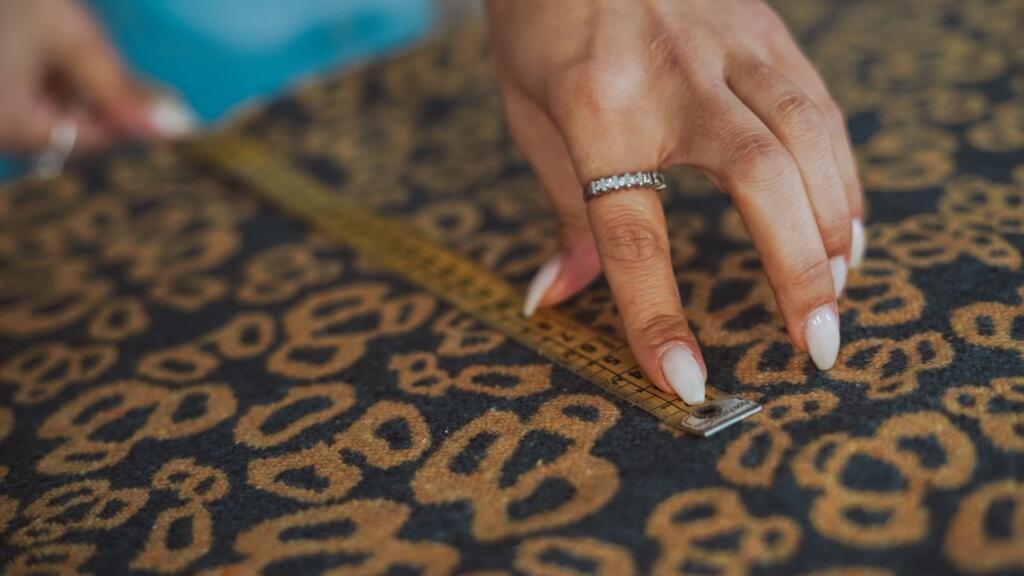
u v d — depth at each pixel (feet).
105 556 2.00
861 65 3.77
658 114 2.33
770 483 1.86
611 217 2.25
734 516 1.79
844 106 3.48
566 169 2.61
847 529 1.71
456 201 3.39
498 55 2.73
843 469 1.86
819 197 2.19
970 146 3.08
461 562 1.80
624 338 2.48
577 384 2.31
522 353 2.48
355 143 3.92
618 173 2.27
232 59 5.17
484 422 2.23
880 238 2.69
